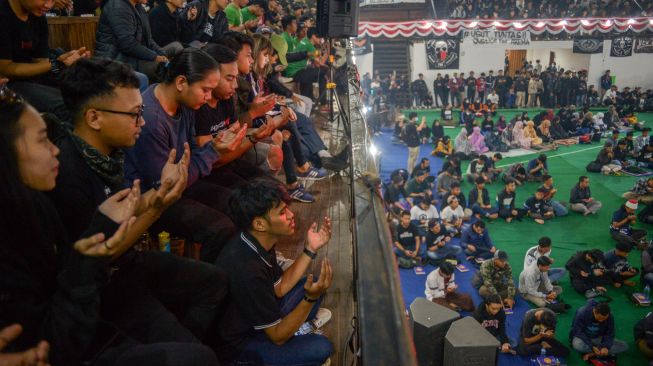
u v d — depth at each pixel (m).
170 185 1.61
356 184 2.04
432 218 11.80
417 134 18.44
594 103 27.03
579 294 9.98
